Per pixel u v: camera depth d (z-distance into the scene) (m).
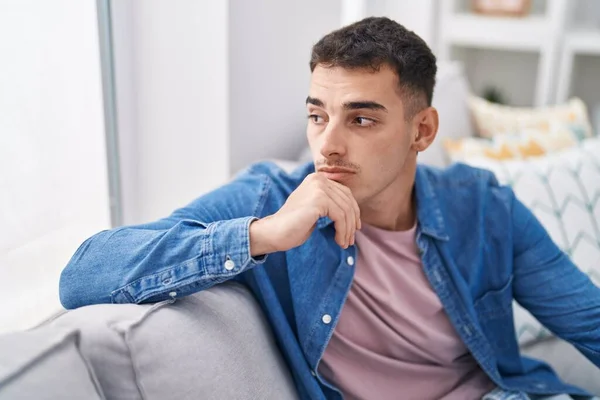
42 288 1.18
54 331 0.77
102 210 1.36
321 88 1.00
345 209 0.96
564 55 2.68
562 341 1.55
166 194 1.61
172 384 0.82
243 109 1.65
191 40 1.53
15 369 0.69
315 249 1.10
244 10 1.58
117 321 0.83
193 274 0.90
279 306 1.05
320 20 1.97
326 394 1.09
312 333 1.06
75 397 0.72
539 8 2.98
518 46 2.72
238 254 0.90
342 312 1.11
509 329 1.23
